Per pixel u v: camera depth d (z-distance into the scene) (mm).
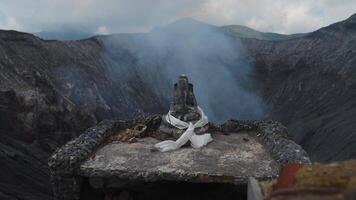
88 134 12672
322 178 4293
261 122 14406
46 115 34094
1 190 18688
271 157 11352
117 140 13094
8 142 26906
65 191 10531
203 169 10430
